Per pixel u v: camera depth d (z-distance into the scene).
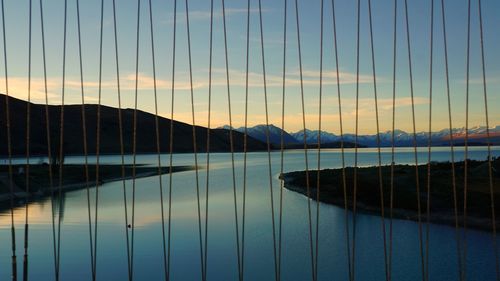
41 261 13.96
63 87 4.35
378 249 17.45
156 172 59.78
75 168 48.44
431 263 15.61
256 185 39.56
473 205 22.58
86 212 23.59
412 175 31.23
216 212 24.67
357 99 4.42
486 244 17.48
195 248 16.72
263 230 20.03
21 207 23.88
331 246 17.78
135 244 16.84
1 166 36.06
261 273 14.38
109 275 13.26
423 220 21.62
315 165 64.75
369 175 33.12
